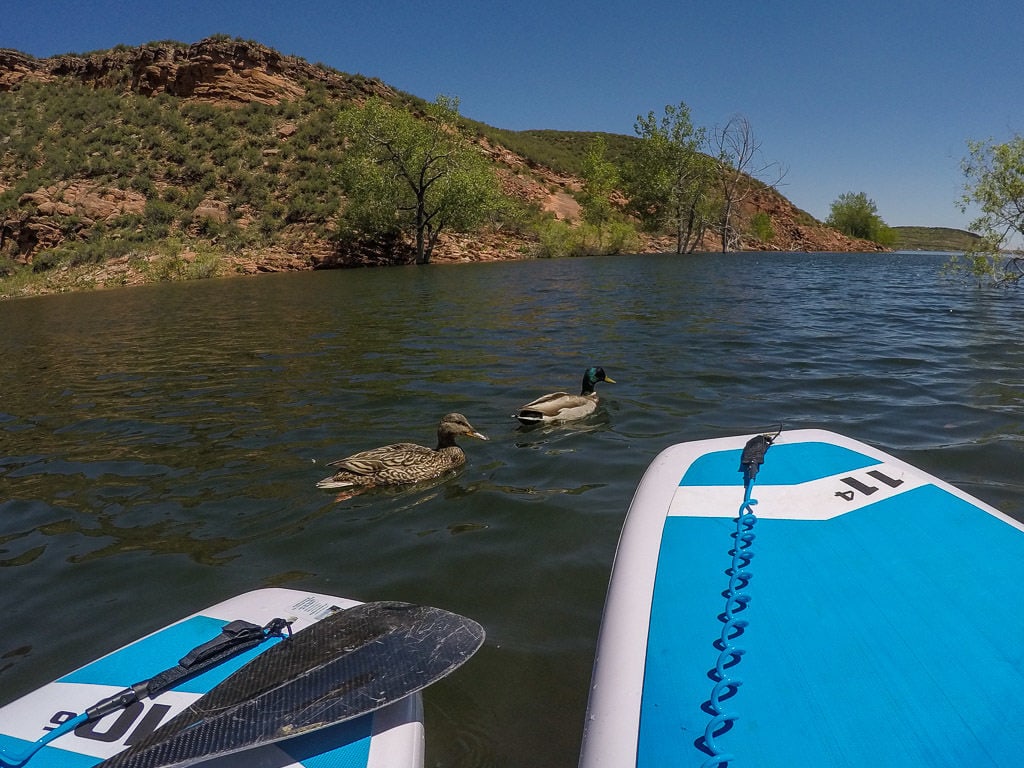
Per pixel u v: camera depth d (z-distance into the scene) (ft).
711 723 7.14
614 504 17.61
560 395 25.71
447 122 147.54
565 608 12.85
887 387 28.14
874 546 10.21
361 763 7.41
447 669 8.46
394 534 16.43
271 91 199.00
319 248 133.49
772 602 9.07
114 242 126.82
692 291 72.69
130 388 33.45
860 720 7.12
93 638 12.44
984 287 74.23
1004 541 10.11
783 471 12.94
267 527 17.07
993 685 7.47
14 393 33.71
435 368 35.06
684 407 26.32
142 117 179.11
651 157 194.18
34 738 8.09
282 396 30.30
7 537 16.94
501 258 148.05
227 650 9.23
